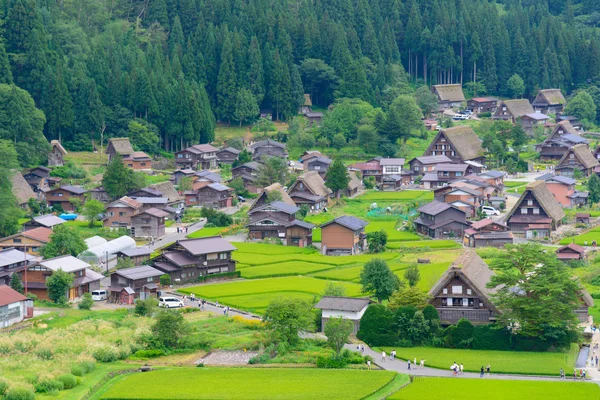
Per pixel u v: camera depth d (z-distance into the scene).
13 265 179.12
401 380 129.88
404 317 148.75
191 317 161.00
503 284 155.75
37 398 122.12
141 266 180.62
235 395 122.94
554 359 140.00
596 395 122.38
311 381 128.62
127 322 156.00
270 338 145.75
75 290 174.88
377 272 163.75
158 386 126.81
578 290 150.12
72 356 137.75
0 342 141.50
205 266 187.62
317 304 153.38
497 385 127.00
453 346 147.00
